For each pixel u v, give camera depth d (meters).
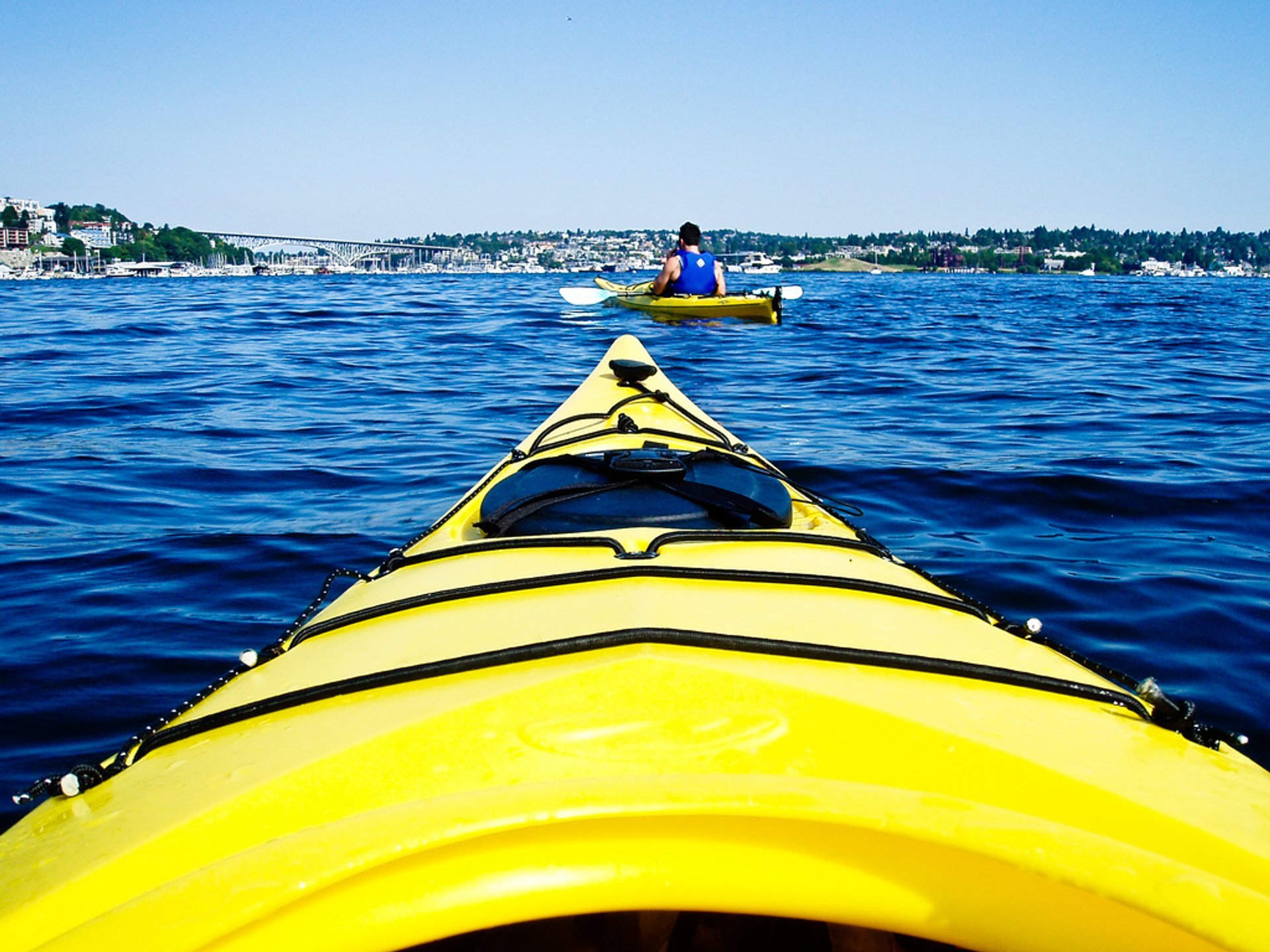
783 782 1.14
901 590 2.00
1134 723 1.54
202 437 6.87
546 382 9.37
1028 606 3.76
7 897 1.16
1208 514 5.00
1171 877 1.02
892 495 5.29
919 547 4.43
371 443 6.68
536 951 1.44
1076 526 4.81
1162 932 1.02
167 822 1.23
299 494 5.39
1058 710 1.52
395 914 1.06
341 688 1.52
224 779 1.32
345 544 4.49
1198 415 7.82
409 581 2.30
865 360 11.05
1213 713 2.98
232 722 1.58
